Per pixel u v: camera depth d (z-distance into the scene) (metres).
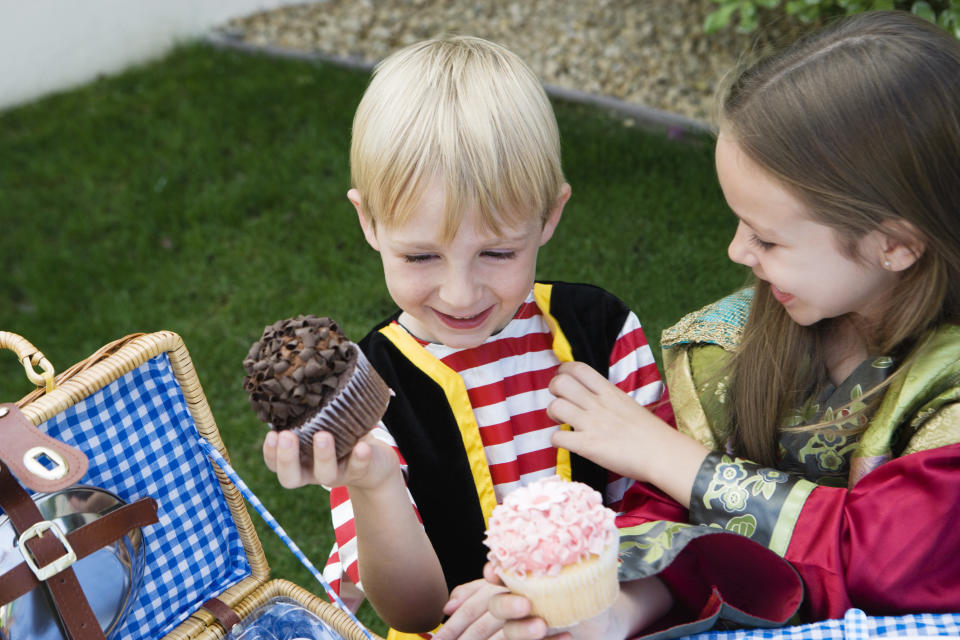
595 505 1.16
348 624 1.46
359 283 3.63
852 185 1.27
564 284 1.67
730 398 1.59
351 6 5.82
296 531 2.75
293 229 3.99
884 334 1.41
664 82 4.59
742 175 1.32
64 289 3.88
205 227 4.09
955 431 1.33
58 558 1.25
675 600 1.37
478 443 1.54
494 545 1.15
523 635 1.17
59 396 1.29
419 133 1.31
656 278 3.38
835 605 1.31
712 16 3.57
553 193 1.41
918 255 1.31
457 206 1.31
